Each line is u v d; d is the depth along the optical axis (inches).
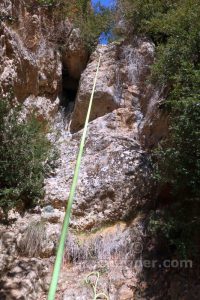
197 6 201.9
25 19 292.0
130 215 206.4
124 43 304.8
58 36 321.4
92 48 322.3
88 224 206.2
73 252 187.2
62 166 241.6
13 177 214.2
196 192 160.1
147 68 287.7
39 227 191.5
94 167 230.4
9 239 187.9
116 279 171.2
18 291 160.2
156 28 262.8
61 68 322.3
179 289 157.6
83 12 324.5
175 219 166.6
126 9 303.1
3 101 221.3
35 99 292.4
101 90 286.8
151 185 207.6
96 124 273.0
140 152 228.8
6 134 221.0
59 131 283.6
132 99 285.4
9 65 263.0
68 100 328.8
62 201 216.4
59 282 171.2
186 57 191.3
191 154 159.9
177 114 177.3
